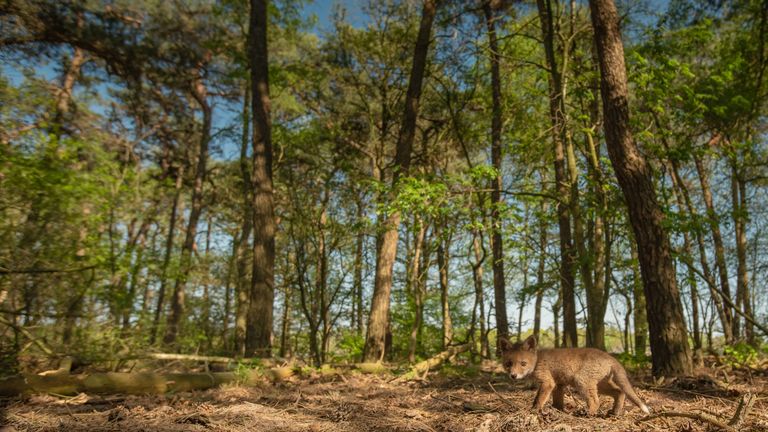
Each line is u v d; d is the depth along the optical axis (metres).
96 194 8.91
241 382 8.62
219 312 22.59
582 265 11.43
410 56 20.22
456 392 7.51
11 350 7.58
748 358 10.25
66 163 8.80
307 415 5.82
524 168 14.91
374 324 12.97
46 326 7.94
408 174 13.70
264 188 13.28
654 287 8.33
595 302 11.33
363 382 9.29
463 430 4.87
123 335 9.26
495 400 6.57
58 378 6.88
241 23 19.30
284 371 9.77
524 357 5.51
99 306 8.83
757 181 15.94
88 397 6.89
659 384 7.62
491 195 13.76
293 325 24.64
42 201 7.91
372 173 20.36
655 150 11.14
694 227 10.14
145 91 21.39
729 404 6.14
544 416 5.08
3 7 13.71
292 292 21.33
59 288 8.12
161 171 24.39
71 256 8.27
